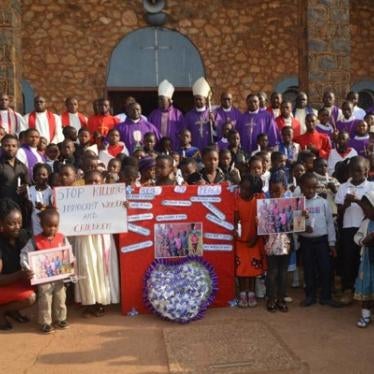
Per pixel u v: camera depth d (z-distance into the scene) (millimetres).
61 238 4934
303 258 5414
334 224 5801
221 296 5344
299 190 5734
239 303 5340
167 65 13414
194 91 8812
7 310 4848
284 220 5121
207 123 8656
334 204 5984
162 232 5250
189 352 4141
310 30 9891
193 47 13453
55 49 12961
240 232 5293
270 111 8992
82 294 5023
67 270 4742
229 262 5348
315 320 4883
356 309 5191
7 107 8508
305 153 6664
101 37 13188
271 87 13539
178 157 7082
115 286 5230
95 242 5102
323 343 4309
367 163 5465
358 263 5469
